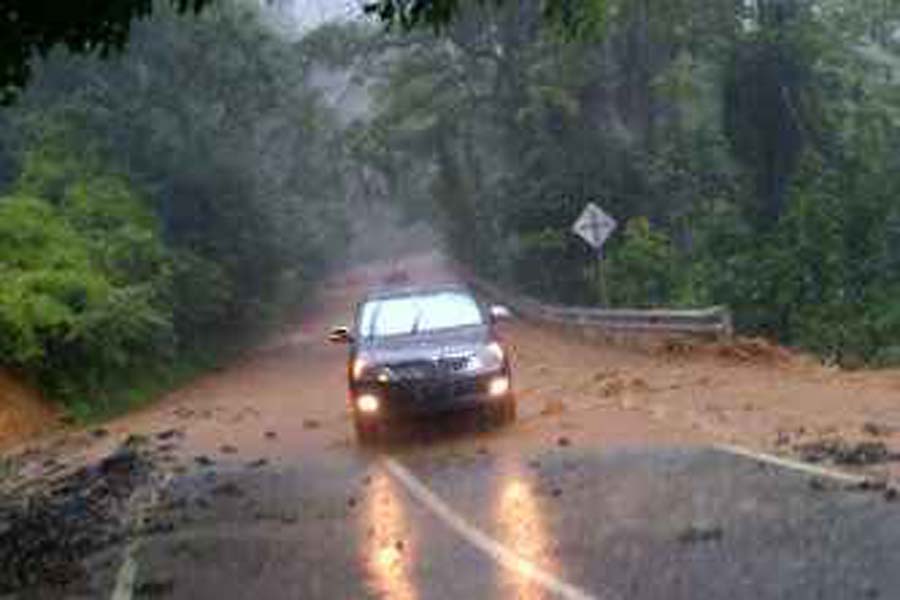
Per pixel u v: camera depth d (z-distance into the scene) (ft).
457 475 49.98
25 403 96.58
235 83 171.63
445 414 60.59
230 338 168.35
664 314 102.73
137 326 114.42
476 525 39.88
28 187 142.00
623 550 34.09
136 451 67.62
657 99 168.35
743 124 147.13
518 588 31.53
